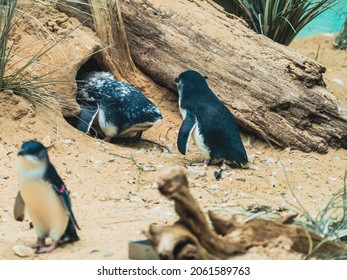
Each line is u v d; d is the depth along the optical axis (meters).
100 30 13.62
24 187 6.91
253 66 13.70
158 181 6.18
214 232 6.55
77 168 10.79
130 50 14.16
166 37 13.99
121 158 11.53
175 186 6.13
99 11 13.59
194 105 11.96
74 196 9.70
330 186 11.25
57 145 11.34
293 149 13.33
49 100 12.10
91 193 9.90
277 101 13.41
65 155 11.18
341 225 7.79
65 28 13.28
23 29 12.89
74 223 7.18
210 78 13.71
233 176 11.30
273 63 13.73
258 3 16.11
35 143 6.88
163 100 14.16
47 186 6.93
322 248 6.89
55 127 11.77
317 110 13.42
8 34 11.95
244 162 11.84
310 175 11.82
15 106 11.53
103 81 12.72
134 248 6.75
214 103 12.05
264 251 6.59
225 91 13.60
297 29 16.11
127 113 12.36
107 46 13.48
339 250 6.93
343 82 17.72
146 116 12.45
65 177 10.42
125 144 12.69
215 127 11.73
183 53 13.91
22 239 7.80
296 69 13.69
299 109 13.41
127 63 13.95
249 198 10.13
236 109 13.45
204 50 13.89
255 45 14.09
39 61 12.52
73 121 12.57
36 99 11.96
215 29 14.19
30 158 6.79
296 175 11.74
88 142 11.86
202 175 11.13
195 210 6.23
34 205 7.02
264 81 13.55
